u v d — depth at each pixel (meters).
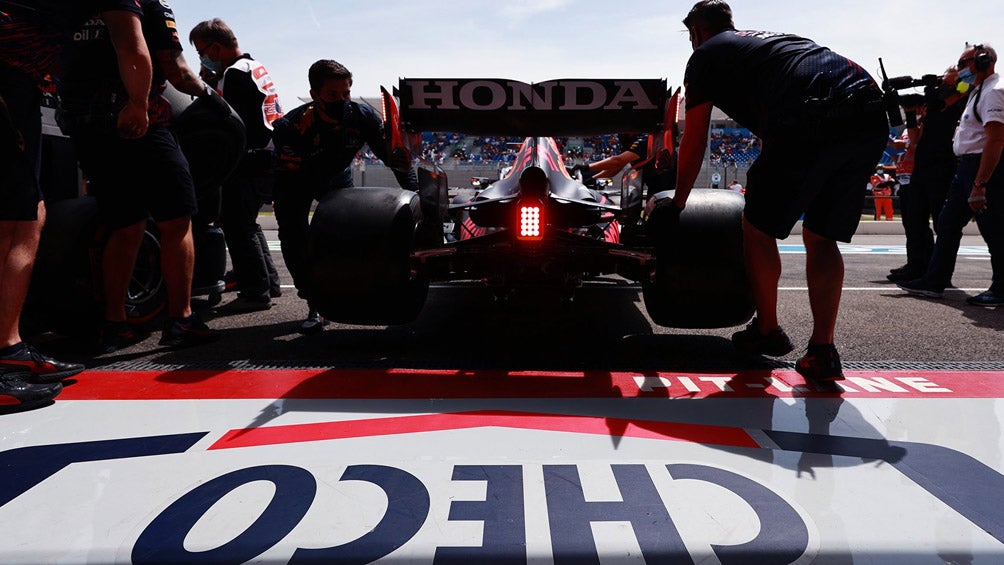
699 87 2.29
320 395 2.21
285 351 2.89
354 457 1.67
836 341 3.12
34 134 2.15
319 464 1.63
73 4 2.16
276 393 2.24
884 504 1.43
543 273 2.71
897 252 8.84
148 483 1.53
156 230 3.25
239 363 2.67
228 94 3.68
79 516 1.37
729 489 1.50
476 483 1.52
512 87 2.61
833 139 2.09
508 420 1.96
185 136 3.09
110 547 1.25
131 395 2.22
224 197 3.82
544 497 1.45
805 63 2.14
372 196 2.62
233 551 1.24
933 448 1.75
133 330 2.98
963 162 4.23
